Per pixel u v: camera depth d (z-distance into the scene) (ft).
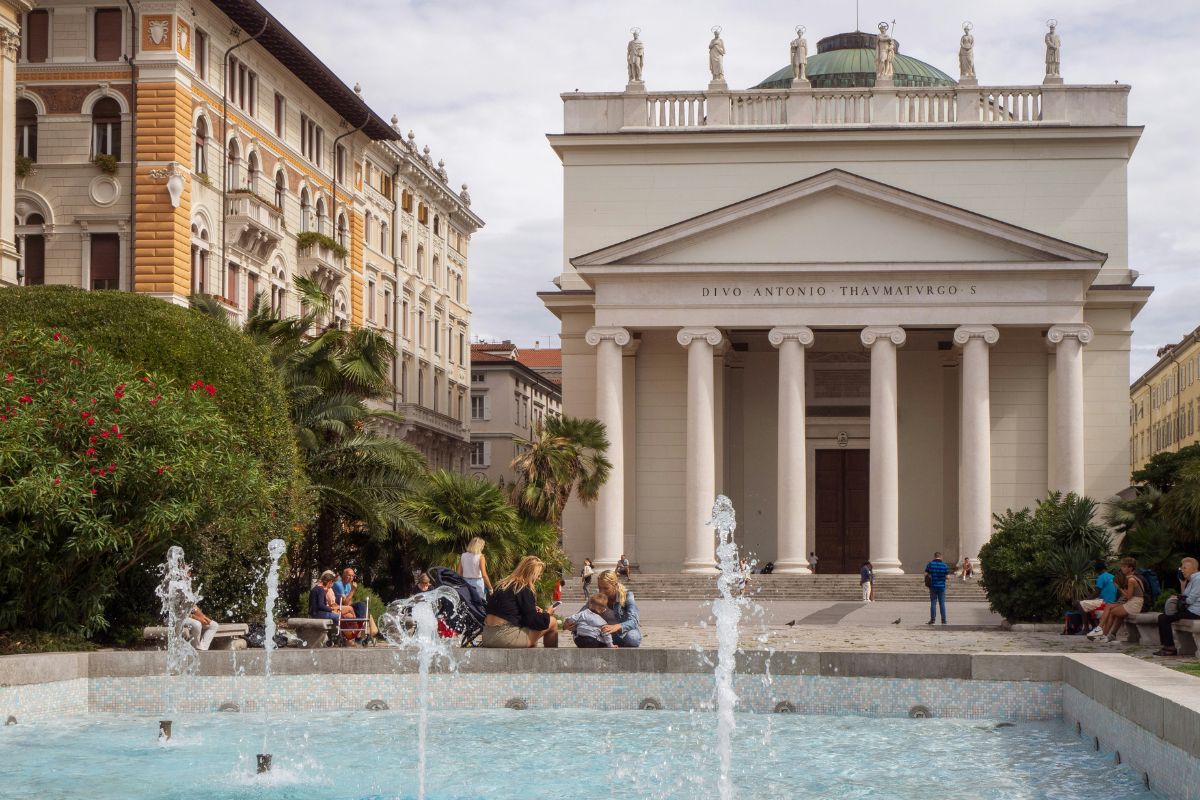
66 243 139.85
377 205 220.23
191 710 55.77
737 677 55.57
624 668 56.29
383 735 49.70
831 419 189.06
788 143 183.62
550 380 364.58
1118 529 124.06
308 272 176.86
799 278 167.12
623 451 174.50
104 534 63.93
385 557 118.21
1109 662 49.08
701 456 166.81
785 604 148.56
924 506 184.44
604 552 167.63
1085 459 175.32
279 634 77.15
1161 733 37.29
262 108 164.35
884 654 54.34
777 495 181.57
